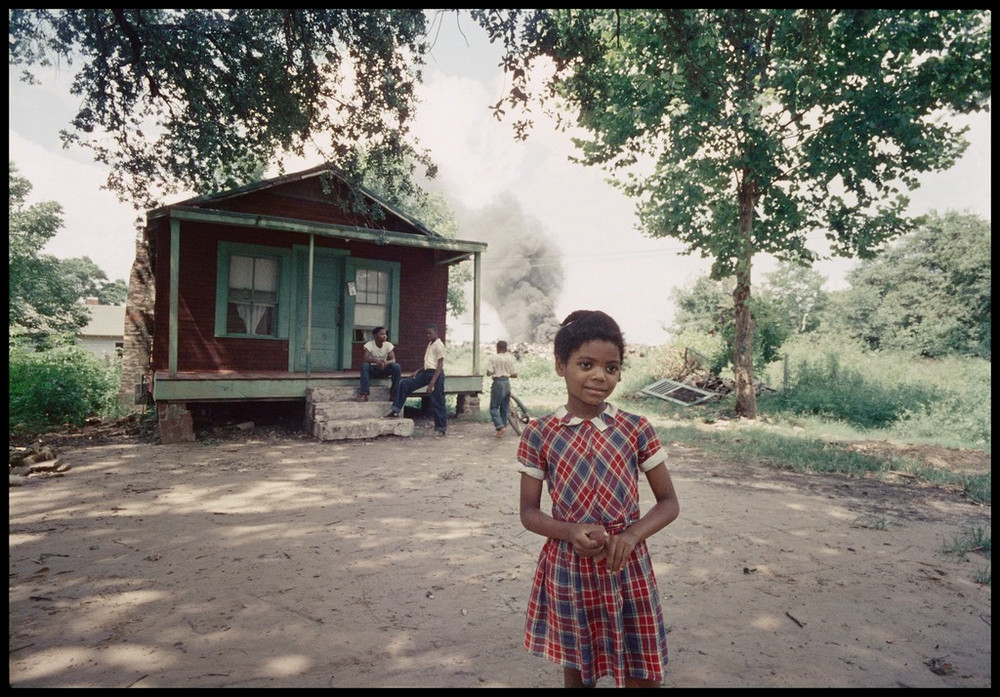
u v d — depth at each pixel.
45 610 3.38
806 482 7.54
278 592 3.70
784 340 17.33
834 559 4.54
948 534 5.28
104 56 8.77
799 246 14.76
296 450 9.13
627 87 13.72
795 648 3.09
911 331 29.61
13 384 12.12
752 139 12.92
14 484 6.57
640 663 1.95
